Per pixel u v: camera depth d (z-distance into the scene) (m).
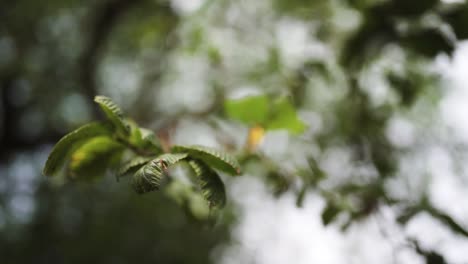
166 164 1.17
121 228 8.96
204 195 1.20
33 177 8.38
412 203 2.04
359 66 2.70
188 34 5.02
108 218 8.91
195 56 5.41
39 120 7.88
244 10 5.23
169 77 7.09
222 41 5.00
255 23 5.12
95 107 6.31
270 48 4.60
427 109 4.87
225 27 5.09
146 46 6.61
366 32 2.20
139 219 9.06
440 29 1.99
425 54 2.07
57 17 7.75
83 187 8.03
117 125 1.30
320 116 4.23
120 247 8.92
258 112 1.97
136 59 7.69
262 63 4.79
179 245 9.41
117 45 7.60
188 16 5.09
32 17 7.40
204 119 4.62
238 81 5.13
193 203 1.64
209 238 9.37
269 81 4.18
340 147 3.79
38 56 7.66
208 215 1.65
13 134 7.48
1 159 7.70
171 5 5.40
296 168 2.17
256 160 2.07
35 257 8.48
